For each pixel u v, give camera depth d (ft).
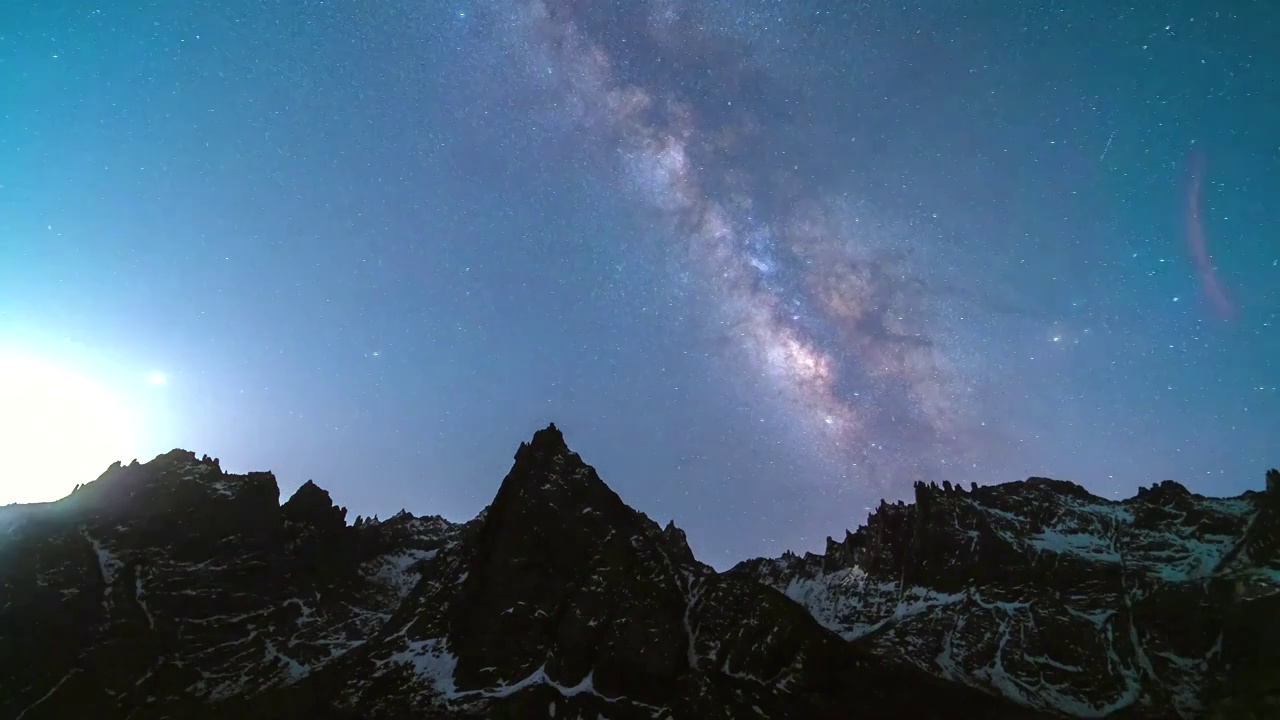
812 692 336.90
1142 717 366.63
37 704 298.97
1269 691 343.05
